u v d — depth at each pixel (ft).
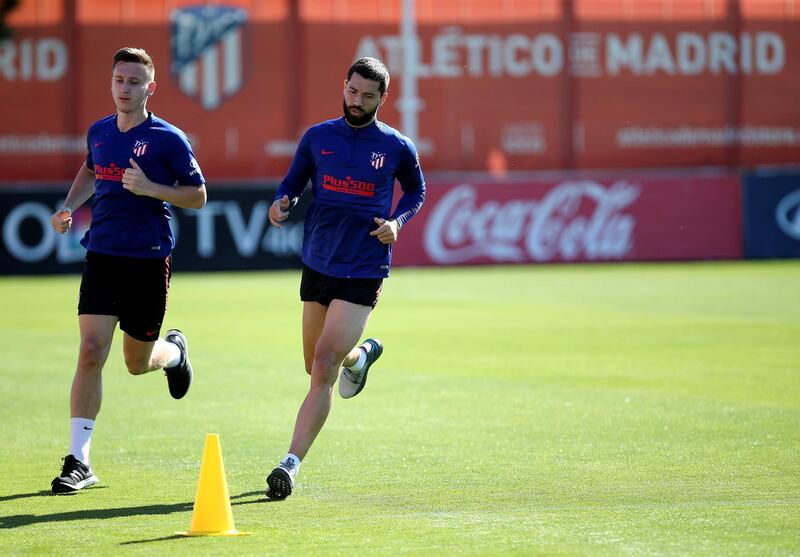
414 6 371.56
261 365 144.56
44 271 291.79
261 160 367.04
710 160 387.14
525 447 94.99
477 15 375.04
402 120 372.38
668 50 383.86
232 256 300.20
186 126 362.53
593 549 63.62
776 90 388.57
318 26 368.27
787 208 327.26
